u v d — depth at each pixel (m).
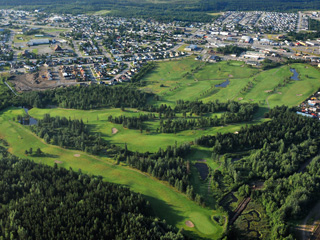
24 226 197.75
